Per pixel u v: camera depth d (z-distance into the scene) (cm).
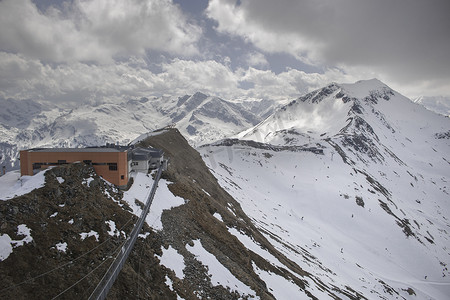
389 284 12838
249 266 5494
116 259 3378
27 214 3241
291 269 7206
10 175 4809
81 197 4069
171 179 6919
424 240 19450
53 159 5066
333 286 8362
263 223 11650
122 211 4438
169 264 4000
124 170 5244
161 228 4691
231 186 15025
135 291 3200
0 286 2461
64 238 3294
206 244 5194
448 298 13875
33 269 2769
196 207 6397
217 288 4147
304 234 14362
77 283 2891
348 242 16750
